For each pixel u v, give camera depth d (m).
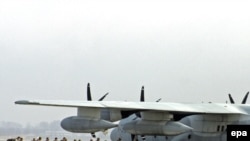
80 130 46.31
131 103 47.25
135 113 52.75
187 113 49.38
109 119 48.06
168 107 47.84
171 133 48.84
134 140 53.28
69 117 46.75
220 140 51.84
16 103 41.56
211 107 51.12
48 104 42.12
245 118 51.56
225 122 51.50
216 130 51.84
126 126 50.78
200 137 52.53
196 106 50.81
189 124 53.19
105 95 51.97
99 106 43.91
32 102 41.47
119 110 48.09
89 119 46.09
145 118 49.69
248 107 52.97
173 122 49.16
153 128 49.16
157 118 49.19
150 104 48.09
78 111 46.56
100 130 46.34
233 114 50.59
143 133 49.91
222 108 51.22
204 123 52.25
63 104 42.62
